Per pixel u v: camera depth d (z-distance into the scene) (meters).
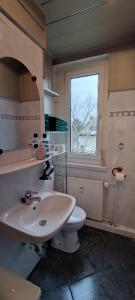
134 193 1.94
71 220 1.60
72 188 2.22
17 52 1.15
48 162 1.61
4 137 1.12
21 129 1.27
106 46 1.89
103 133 2.12
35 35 1.31
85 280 1.40
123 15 1.44
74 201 1.32
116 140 1.95
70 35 1.73
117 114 1.91
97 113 2.13
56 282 1.38
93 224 2.16
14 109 1.20
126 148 1.91
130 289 1.32
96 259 1.63
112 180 2.04
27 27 1.21
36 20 1.32
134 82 1.78
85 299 1.25
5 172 0.94
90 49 1.99
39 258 1.59
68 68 2.25
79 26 1.58
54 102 2.36
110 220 2.12
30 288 0.84
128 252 1.73
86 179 2.16
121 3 1.30
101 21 1.52
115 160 1.98
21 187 1.27
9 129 1.16
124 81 1.82
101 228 2.12
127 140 1.89
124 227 2.03
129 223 2.01
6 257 1.16
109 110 1.94
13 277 0.90
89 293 1.29
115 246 1.81
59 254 1.69
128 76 1.80
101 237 1.96
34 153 1.42
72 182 2.21
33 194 1.38
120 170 1.95
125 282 1.38
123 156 1.94
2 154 1.09
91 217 2.15
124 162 1.94
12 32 1.09
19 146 1.25
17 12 1.10
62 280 1.40
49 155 1.57
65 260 1.61
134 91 1.80
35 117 1.40
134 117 1.83
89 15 1.44
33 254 1.49
